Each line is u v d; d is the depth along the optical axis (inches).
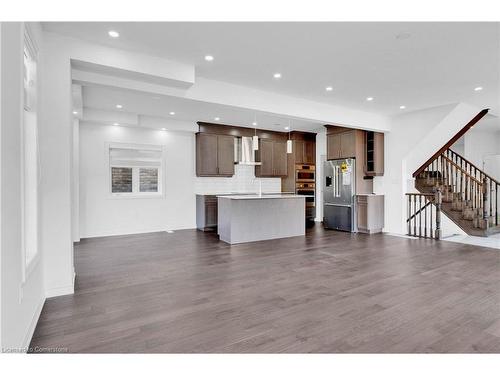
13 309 66.2
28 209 95.7
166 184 274.7
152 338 84.5
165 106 215.5
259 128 309.0
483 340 83.1
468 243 215.3
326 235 249.9
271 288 124.5
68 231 118.0
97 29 114.3
